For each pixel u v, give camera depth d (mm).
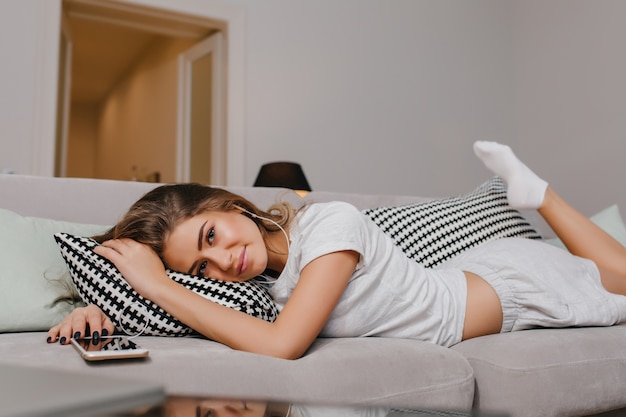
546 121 3791
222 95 3193
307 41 3320
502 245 1363
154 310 984
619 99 3293
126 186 1433
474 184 3811
